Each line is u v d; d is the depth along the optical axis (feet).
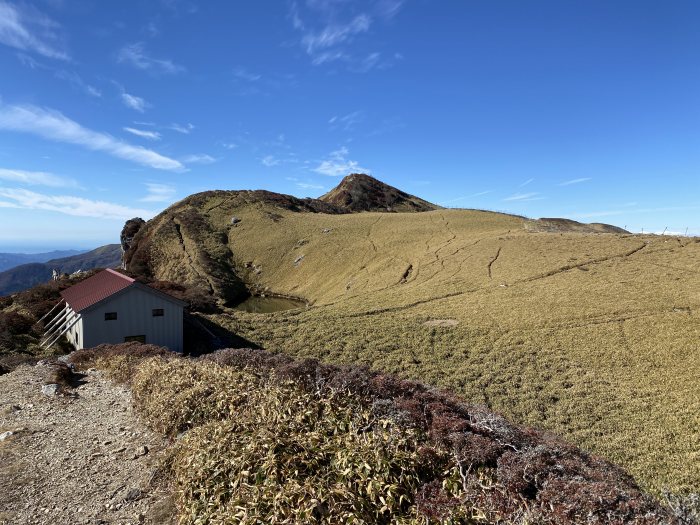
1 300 154.71
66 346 116.57
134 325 110.22
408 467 23.62
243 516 20.25
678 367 75.87
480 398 74.18
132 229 355.36
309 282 228.43
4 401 49.37
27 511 26.40
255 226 314.96
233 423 29.22
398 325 118.62
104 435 38.88
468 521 19.98
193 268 244.42
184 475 25.63
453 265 179.32
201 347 118.62
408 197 563.07
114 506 26.76
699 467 50.11
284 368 37.91
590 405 68.39
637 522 20.29
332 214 376.68
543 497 21.83
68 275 203.10
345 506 20.39
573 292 122.52
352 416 30.07
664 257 140.87
